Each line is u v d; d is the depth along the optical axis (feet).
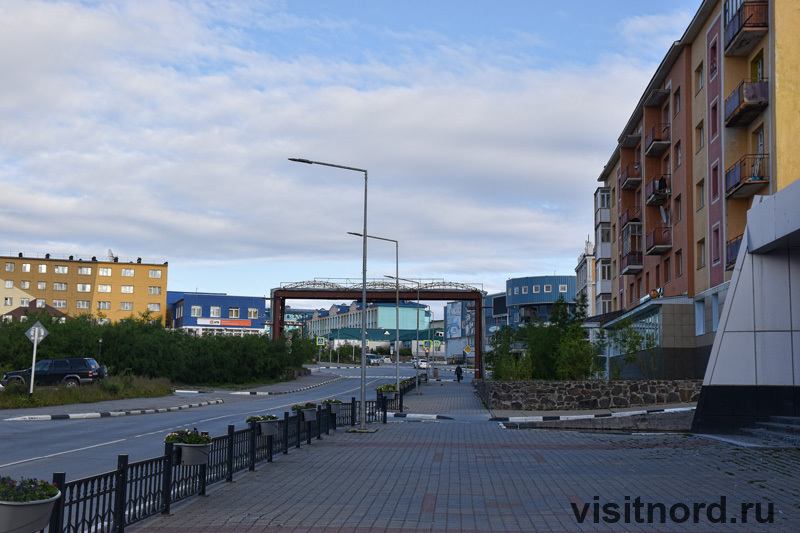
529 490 37.11
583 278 268.00
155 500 29.78
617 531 27.53
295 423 58.23
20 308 253.03
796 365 67.46
